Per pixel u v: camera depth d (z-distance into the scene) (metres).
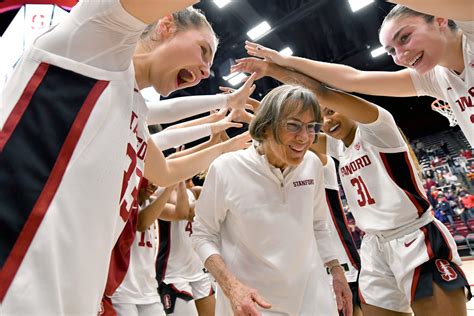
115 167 0.68
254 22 6.56
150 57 0.93
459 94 1.38
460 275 1.41
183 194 2.37
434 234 1.50
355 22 6.57
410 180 1.59
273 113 1.16
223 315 1.24
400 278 1.53
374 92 1.65
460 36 1.29
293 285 1.16
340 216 2.16
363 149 1.71
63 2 1.35
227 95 1.75
